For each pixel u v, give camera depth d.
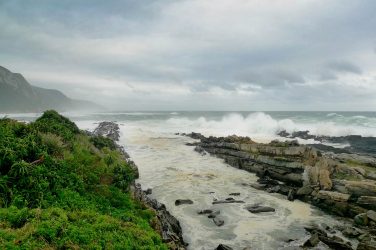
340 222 19.91
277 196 25.05
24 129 17.95
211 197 24.16
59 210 11.89
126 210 15.63
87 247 10.17
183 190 25.86
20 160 13.67
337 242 15.82
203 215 20.23
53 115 28.86
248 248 15.50
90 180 17.20
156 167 34.25
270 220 19.78
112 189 17.42
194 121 91.88
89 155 21.95
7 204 11.71
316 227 18.50
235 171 33.56
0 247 8.67
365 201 20.70
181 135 64.00
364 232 17.97
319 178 24.66
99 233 11.28
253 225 18.86
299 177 27.56
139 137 59.88
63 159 17.61
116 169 21.03
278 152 32.31
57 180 14.38
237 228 18.33
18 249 8.80
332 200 21.89
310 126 68.12
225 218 19.83
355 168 26.48
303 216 20.78
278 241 16.70
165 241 14.01
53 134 20.55
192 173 32.03
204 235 17.25
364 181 23.23
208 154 42.62
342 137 56.75
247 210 21.42
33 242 9.34
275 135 62.84
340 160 31.47
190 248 15.66
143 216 15.87
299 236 17.44
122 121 99.56
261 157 32.88
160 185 27.14
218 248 15.25
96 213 13.20
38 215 10.98
